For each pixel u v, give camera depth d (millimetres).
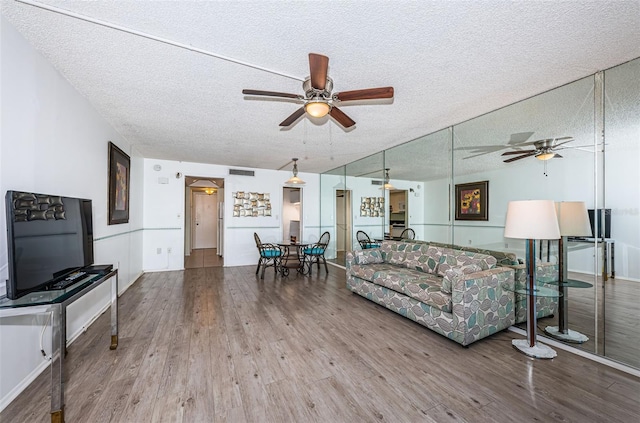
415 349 2396
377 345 2469
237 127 3652
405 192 4605
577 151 2545
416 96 2727
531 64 2160
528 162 3000
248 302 3693
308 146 4699
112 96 2727
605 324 2328
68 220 2107
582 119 2488
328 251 7031
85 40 1856
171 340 2543
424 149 4215
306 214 7309
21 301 1533
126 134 3982
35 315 1942
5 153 1716
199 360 2193
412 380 1942
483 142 3412
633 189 2205
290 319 3090
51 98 2197
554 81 2441
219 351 2342
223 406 1670
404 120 3408
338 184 6723
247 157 5566
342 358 2240
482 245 3445
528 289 2451
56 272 1938
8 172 1744
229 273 5590
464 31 1745
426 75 2322
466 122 3467
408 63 2135
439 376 1992
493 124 3264
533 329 2357
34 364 1926
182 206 5938
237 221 6445
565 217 2592
